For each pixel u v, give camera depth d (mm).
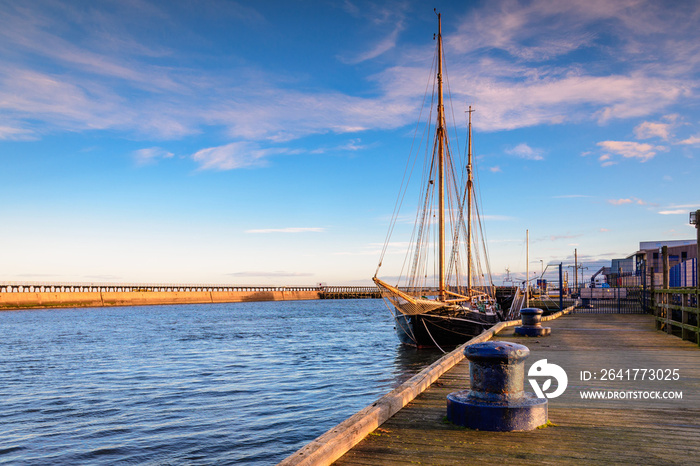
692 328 16391
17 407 18531
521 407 6562
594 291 56312
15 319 83875
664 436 6348
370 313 105875
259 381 23484
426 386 9641
